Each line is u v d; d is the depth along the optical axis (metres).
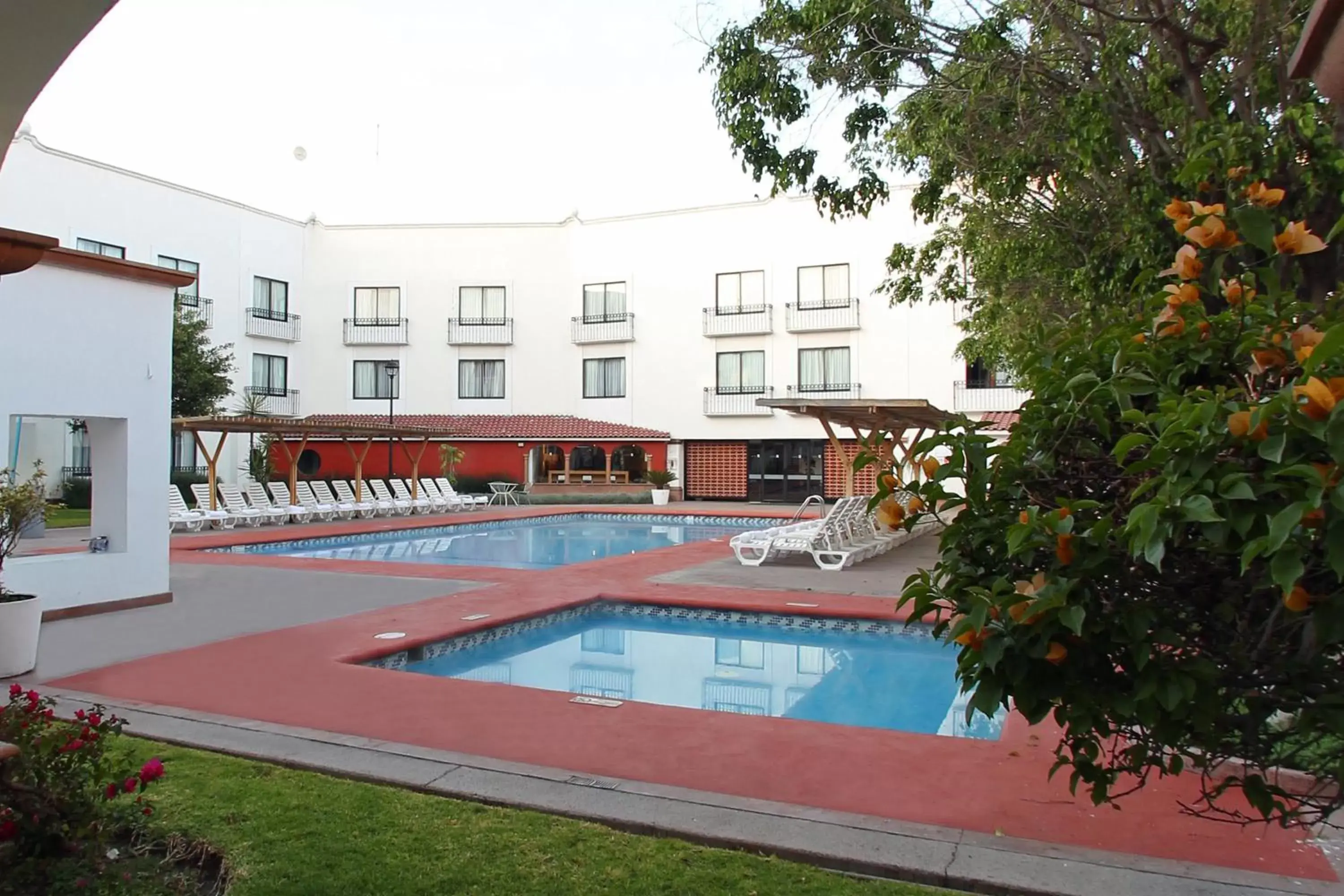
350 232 32.50
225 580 11.63
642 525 23.84
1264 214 1.89
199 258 28.05
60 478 24.31
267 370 30.73
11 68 2.94
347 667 6.82
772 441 30.11
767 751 4.92
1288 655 1.65
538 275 32.59
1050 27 7.01
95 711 3.74
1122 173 6.71
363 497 24.70
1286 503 1.42
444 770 4.52
